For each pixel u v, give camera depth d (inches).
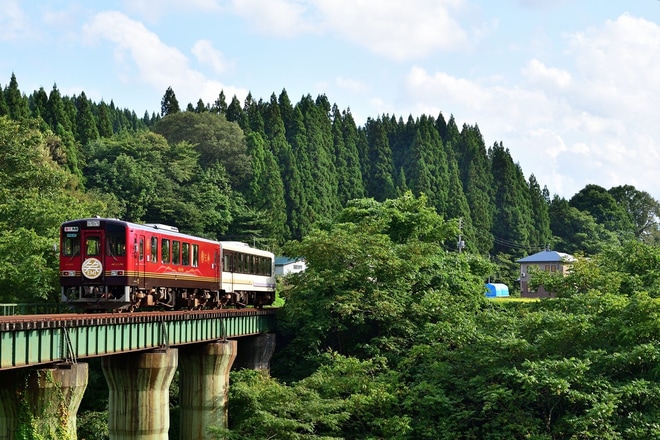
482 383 1895.9
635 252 2546.8
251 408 1987.0
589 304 2069.4
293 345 2549.2
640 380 1745.8
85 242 1828.2
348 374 2053.4
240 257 2566.4
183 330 1909.4
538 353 1923.0
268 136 7475.4
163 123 7047.2
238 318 2284.7
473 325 2129.7
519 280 6200.8
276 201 6348.4
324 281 2532.0
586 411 1692.9
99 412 2226.9
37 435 1352.1
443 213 7357.3
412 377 2145.7
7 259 2422.5
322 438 1768.0
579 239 7495.1
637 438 1662.2
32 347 1307.8
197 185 5949.8
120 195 5364.2
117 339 1589.6
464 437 1867.6
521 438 1798.7
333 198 7303.2
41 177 3312.0
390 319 2464.3
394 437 1820.9
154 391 1775.3
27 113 5871.1
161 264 1989.4
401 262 2613.2
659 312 1825.8
